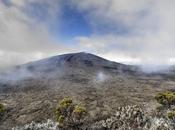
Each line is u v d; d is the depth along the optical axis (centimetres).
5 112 5884
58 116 5062
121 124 4809
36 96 7375
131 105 5634
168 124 4566
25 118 5472
